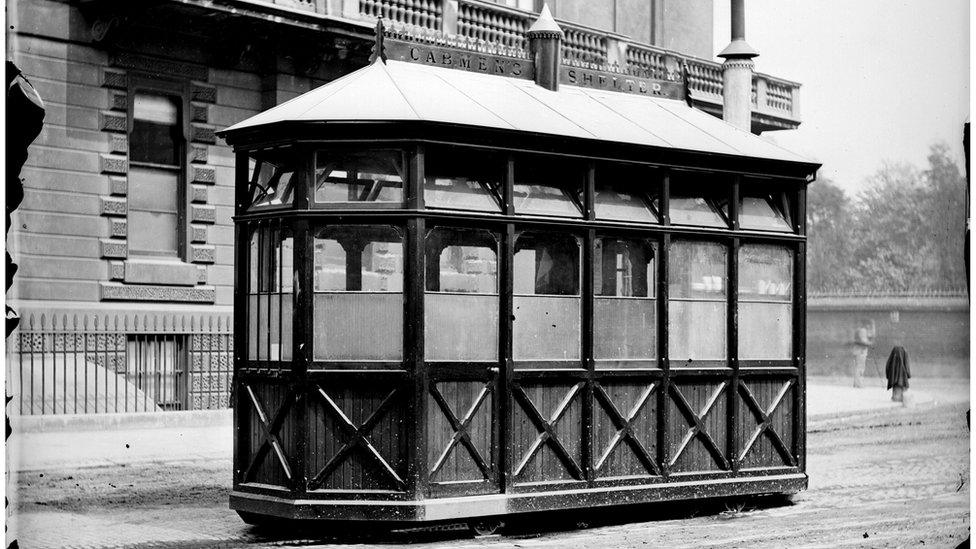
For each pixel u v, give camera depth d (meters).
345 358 13.05
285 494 13.08
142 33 24.22
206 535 13.53
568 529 14.21
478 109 13.74
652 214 14.74
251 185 13.83
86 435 20.97
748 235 15.46
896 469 21.95
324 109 13.09
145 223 24.66
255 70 26.19
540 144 13.69
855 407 32.31
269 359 13.45
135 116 24.42
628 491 14.28
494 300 13.49
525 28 29.61
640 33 37.16
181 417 22.48
